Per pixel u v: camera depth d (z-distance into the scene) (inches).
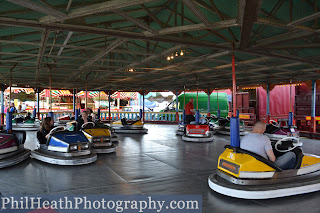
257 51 225.5
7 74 456.4
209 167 181.5
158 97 760.3
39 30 215.2
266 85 501.4
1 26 194.4
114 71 388.5
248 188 117.5
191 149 259.8
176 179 150.3
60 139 189.8
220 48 210.1
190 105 379.6
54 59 337.7
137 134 403.2
